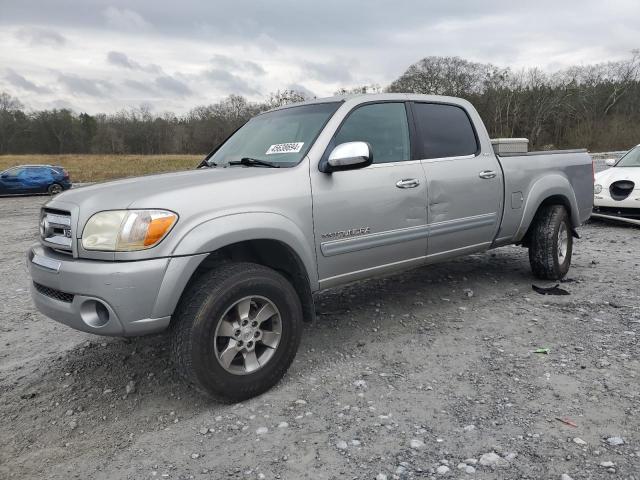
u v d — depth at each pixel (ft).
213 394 9.98
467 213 14.69
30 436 9.73
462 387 10.59
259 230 10.36
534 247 17.29
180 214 9.59
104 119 298.76
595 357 11.57
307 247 11.27
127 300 9.13
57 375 12.25
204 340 9.70
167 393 11.09
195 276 10.78
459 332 13.61
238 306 10.25
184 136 283.79
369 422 9.43
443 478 7.75
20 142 287.07
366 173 12.44
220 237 9.84
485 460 8.10
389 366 11.80
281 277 10.80
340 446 8.71
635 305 14.88
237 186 10.46
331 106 12.98
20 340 14.73
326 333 13.93
